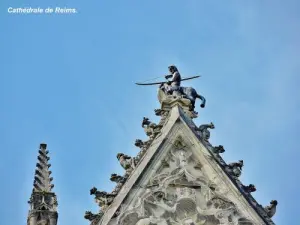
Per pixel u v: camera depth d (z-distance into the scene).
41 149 43.78
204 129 43.03
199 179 41.12
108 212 39.59
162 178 40.94
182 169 41.25
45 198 40.75
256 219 40.09
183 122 42.81
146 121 43.50
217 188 40.94
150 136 42.56
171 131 42.44
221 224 39.81
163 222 39.62
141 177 40.78
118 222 39.38
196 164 41.78
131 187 40.41
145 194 40.28
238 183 41.25
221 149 42.44
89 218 39.50
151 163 41.31
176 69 46.12
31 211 40.25
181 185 40.88
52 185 41.56
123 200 39.97
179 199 40.28
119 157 42.16
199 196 40.66
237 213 40.16
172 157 41.75
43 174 42.41
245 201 40.53
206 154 41.91
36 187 41.47
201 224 39.94
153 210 39.94
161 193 40.38
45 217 40.16
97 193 40.41
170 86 44.94
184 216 40.09
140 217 39.56
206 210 40.16
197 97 45.22
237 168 41.97
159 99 44.66
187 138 42.38
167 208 40.00
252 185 41.34
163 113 43.78
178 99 43.97
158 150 41.78
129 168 41.31
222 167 41.56
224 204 40.38
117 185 40.53
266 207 40.72
